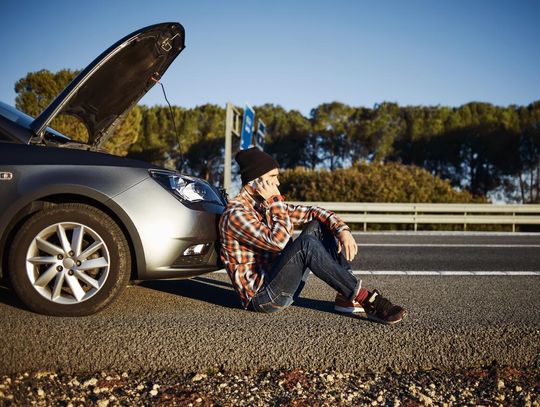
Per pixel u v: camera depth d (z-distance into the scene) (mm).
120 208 3031
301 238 3035
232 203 3170
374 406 2328
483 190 39000
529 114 38969
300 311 3393
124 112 4180
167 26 3520
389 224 14359
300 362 2803
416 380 2686
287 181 17219
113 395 2381
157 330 2809
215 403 2307
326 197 16062
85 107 3709
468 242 9406
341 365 2820
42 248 3014
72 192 3004
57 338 2719
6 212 2973
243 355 2775
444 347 2918
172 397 2367
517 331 3047
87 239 3170
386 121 40594
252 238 3082
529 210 14055
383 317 3037
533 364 2963
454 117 41156
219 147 38188
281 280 3066
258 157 3166
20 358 2658
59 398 2320
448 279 5016
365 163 18859
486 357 2941
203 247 3277
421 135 40156
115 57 3348
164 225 3092
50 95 20609
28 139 3184
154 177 3160
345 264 3246
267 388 2514
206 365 2760
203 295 3850
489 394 2508
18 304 3252
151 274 3105
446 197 16812
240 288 3158
